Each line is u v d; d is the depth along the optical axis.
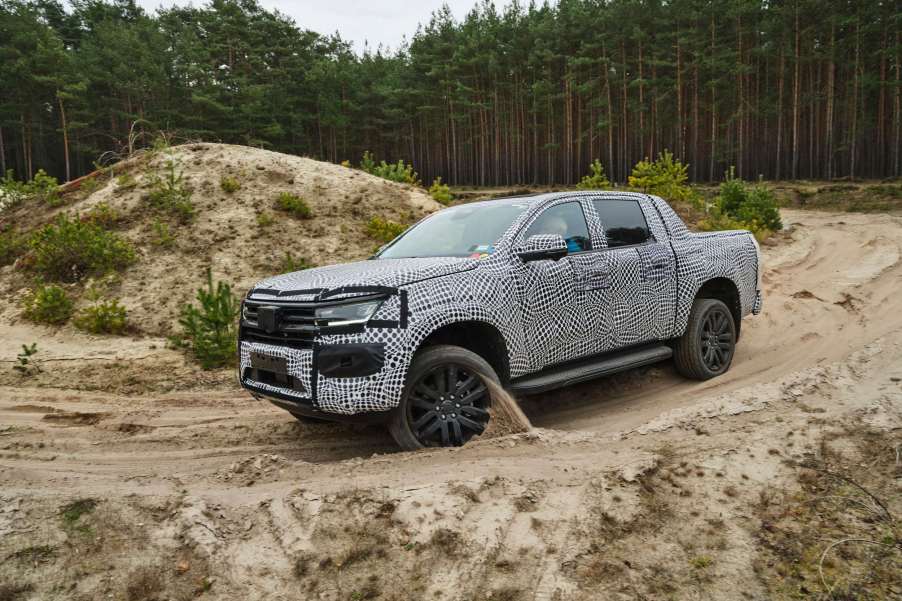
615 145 64.81
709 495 3.25
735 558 2.69
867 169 52.44
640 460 3.67
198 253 11.12
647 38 55.53
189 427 5.16
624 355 5.14
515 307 4.27
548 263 4.54
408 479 3.45
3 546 2.86
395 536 2.90
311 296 3.71
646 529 2.95
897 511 3.00
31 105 58.78
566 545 2.82
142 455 4.48
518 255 4.42
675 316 5.44
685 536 2.88
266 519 3.10
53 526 3.04
